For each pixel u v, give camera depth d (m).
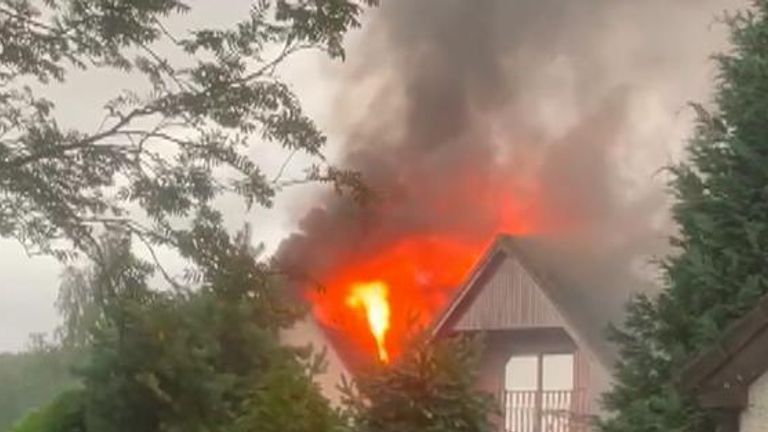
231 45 13.09
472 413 11.45
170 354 13.84
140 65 13.06
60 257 13.19
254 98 13.19
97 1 12.62
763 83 14.80
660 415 13.86
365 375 11.55
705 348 13.45
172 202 13.20
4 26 12.45
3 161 12.45
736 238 14.48
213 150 13.28
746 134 14.88
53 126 12.59
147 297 13.68
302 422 11.16
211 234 13.54
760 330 11.68
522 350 28.81
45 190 12.67
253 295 14.25
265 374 13.70
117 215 13.25
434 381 11.41
